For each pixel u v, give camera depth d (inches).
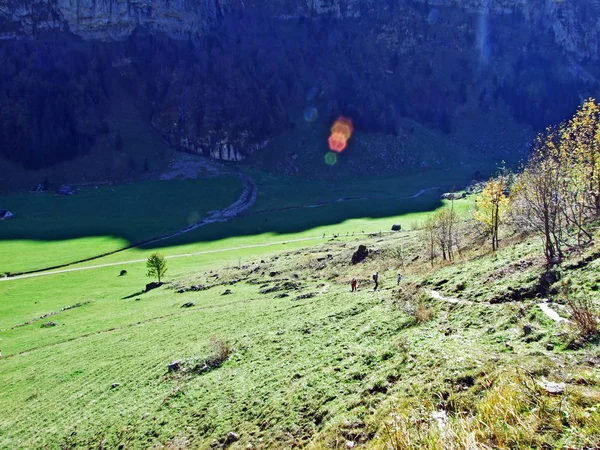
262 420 738.8
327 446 540.4
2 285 3538.4
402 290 1384.1
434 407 486.9
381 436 459.5
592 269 853.8
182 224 5940.0
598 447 280.7
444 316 966.4
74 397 1257.4
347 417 594.6
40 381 1494.8
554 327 653.3
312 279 2541.8
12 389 1489.9
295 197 7426.2
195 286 2910.9
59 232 5398.6
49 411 1208.2
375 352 846.5
